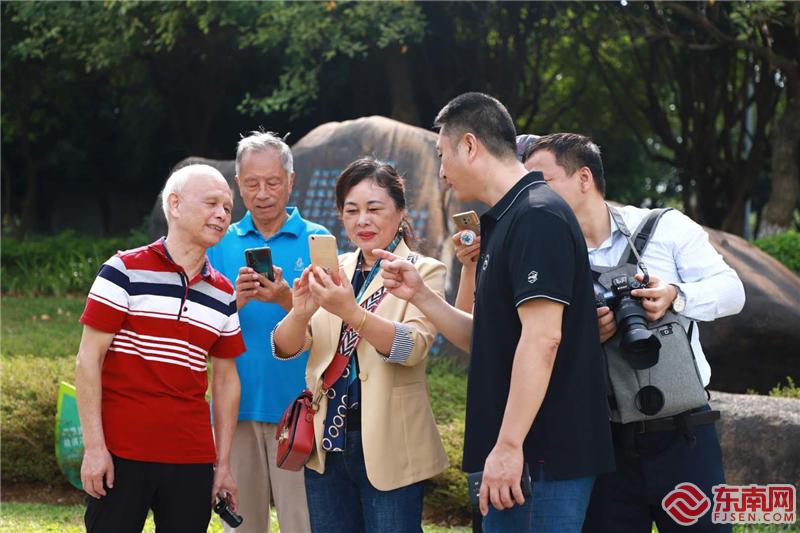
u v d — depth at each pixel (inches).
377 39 451.8
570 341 101.1
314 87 454.0
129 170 714.8
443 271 127.8
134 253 123.6
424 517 207.3
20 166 757.3
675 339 115.3
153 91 645.9
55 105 691.4
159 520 124.3
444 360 279.0
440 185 290.4
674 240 123.1
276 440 134.6
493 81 528.7
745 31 433.1
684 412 115.8
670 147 543.8
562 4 489.7
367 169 128.0
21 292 529.0
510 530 101.9
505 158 107.3
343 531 126.3
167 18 455.2
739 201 519.5
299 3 426.9
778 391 233.5
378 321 117.3
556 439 100.2
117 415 121.0
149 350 121.6
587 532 121.4
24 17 484.7
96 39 523.8
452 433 208.4
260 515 147.2
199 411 125.3
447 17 500.7
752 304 259.8
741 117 517.3
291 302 136.9
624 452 118.3
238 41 502.3
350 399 124.7
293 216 152.9
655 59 539.5
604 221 124.7
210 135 636.7
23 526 191.2
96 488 118.2
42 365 249.6
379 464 120.3
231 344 131.0
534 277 97.7
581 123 634.8
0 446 229.9
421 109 542.6
